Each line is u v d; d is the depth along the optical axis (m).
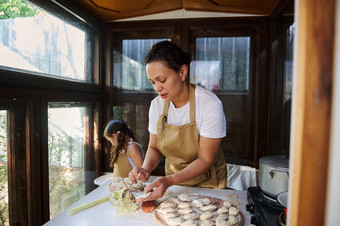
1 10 1.37
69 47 2.07
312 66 0.30
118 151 1.96
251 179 2.32
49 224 0.94
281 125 2.09
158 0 2.12
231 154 2.42
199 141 1.27
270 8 2.14
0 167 1.39
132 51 2.54
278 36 2.15
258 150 2.32
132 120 2.58
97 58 2.46
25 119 1.54
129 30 2.50
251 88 2.35
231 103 2.40
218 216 0.95
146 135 2.56
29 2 1.58
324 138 0.31
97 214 1.02
